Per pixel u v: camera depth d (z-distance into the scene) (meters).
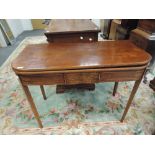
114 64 0.89
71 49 1.15
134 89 1.10
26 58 1.01
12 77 2.21
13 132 1.34
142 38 1.72
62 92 1.82
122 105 1.59
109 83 1.99
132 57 0.97
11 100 1.74
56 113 1.52
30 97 1.10
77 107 1.58
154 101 1.64
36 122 1.43
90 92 1.81
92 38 1.72
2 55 3.08
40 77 0.95
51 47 1.21
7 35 3.69
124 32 2.22
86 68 0.90
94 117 1.45
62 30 1.66
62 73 0.93
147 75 1.98
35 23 5.51
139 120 1.40
